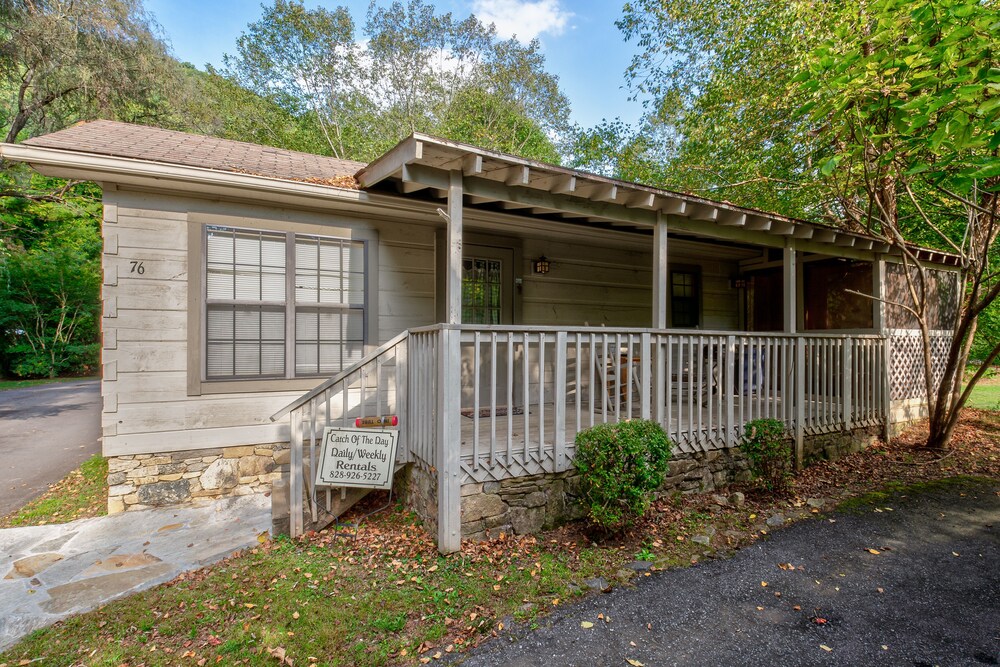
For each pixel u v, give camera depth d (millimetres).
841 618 2641
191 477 4605
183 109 13445
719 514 4051
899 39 4496
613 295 7504
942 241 9070
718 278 8680
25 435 8023
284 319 4934
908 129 3889
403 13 19750
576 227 6008
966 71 3854
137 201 4371
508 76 20172
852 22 5855
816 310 7461
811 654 2336
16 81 11586
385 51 19953
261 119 18688
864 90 4324
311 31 18734
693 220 5137
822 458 5512
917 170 3969
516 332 3600
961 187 3812
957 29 3576
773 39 7852
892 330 6664
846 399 5711
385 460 3891
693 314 8508
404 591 2867
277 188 4359
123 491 4379
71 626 2604
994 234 5672
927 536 3680
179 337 4535
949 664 2262
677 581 3025
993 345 8383
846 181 6082
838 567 3211
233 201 4703
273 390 4879
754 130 8289
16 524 4246
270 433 4875
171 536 3861
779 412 5285
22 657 2346
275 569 3174
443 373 3297
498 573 3078
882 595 2871
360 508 4242
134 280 4379
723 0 8617
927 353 6070
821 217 8852
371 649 2367
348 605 2725
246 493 4797
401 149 3693
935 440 6004
